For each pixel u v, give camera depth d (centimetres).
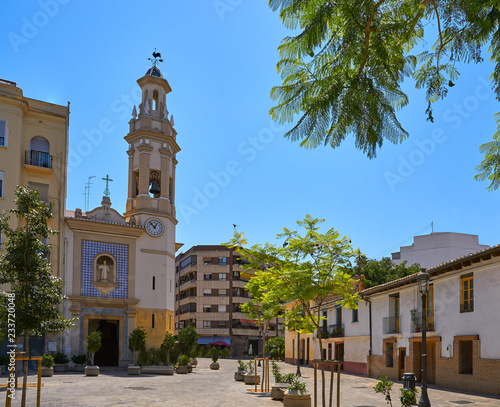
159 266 3806
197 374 3212
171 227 4003
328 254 1695
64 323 1195
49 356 2717
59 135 3453
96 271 3528
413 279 2538
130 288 3638
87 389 2036
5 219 1136
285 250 1680
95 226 3534
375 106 448
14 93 3234
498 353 1981
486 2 477
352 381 2745
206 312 7688
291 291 1577
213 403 1639
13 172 3158
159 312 3731
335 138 446
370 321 3194
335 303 3791
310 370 3800
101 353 3672
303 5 454
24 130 3331
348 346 3553
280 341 6000
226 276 7794
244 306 2827
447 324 2341
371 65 479
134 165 3931
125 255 3669
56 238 3341
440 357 2372
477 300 2130
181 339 3562
